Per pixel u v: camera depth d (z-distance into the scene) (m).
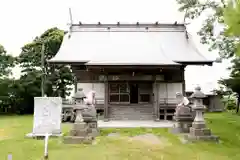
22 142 9.52
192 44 22.81
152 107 18.72
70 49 21.41
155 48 21.44
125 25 24.14
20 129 13.09
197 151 8.20
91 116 11.05
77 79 19.77
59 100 10.54
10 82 24.78
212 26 14.91
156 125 14.59
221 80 24.61
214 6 14.25
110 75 18.75
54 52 26.84
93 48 21.58
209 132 9.95
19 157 7.41
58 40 26.27
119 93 19.64
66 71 27.00
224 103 28.25
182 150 8.31
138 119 17.86
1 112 25.80
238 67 21.91
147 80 18.73
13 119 18.92
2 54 25.00
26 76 25.66
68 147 8.68
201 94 10.14
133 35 23.28
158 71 18.61
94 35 23.23
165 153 7.90
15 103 25.52
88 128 11.05
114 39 22.73
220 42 15.62
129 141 9.79
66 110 17.45
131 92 20.44
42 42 26.12
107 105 17.67
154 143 9.45
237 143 9.51
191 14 15.80
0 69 25.00
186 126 11.85
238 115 20.95
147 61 18.25
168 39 22.83
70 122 16.86
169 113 18.44
